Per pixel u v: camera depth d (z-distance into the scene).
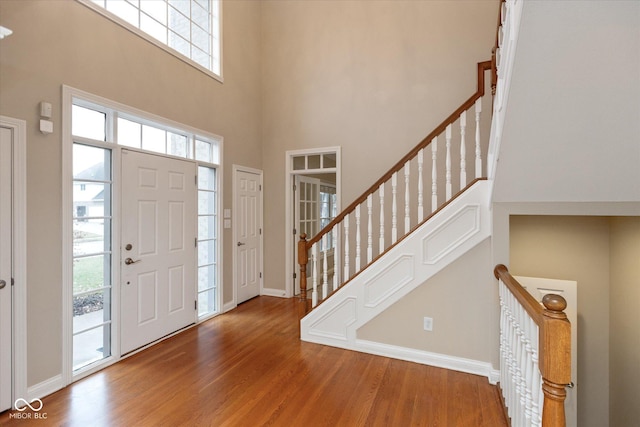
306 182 5.21
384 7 4.22
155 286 3.16
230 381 2.44
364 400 2.21
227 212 4.16
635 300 2.34
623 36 1.27
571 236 2.83
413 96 4.08
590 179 2.01
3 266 2.05
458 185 3.80
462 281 2.62
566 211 2.29
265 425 1.95
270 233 4.89
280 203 4.82
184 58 3.45
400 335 2.83
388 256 2.86
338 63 4.46
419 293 2.76
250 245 4.65
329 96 4.50
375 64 4.27
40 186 2.22
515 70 1.47
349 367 2.67
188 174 3.55
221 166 4.03
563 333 1.21
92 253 2.65
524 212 2.39
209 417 2.02
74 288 2.52
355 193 4.34
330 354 2.91
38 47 2.20
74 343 2.53
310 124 4.61
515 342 1.80
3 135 2.04
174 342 3.16
